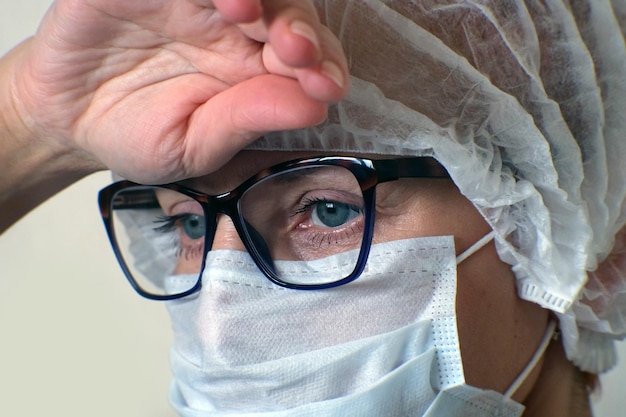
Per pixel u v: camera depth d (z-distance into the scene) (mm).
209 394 812
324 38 511
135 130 688
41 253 1538
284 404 777
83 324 1569
